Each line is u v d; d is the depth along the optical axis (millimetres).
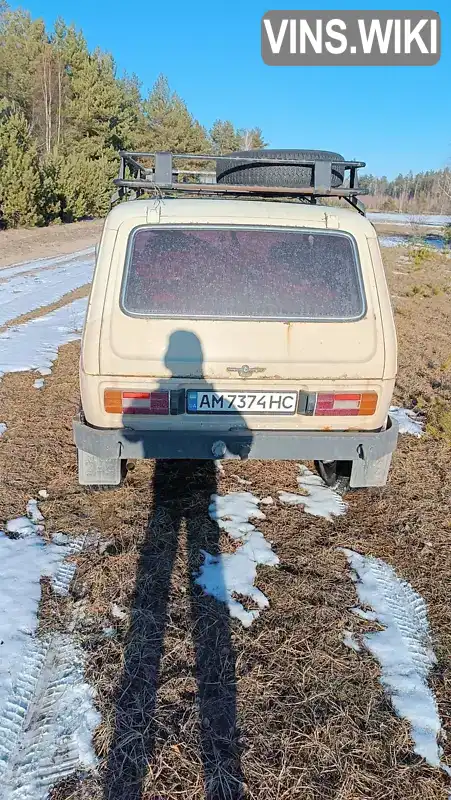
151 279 2768
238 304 2801
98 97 34281
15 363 6723
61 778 1858
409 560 3113
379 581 2924
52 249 19891
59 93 34688
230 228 2816
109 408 2797
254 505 3633
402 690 2256
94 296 2742
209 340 2768
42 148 32594
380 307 2896
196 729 2039
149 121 40625
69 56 34781
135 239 2775
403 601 2787
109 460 2982
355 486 3160
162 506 3549
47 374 6363
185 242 2801
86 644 2424
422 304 11984
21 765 1895
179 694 2184
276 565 3021
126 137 36094
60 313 10102
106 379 2756
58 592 2734
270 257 2840
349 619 2643
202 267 2801
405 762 1965
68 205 27766
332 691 2234
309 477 4090
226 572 2932
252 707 2141
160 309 2760
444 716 2148
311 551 3160
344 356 2854
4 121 24406
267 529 3357
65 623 2541
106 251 2760
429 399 5914
